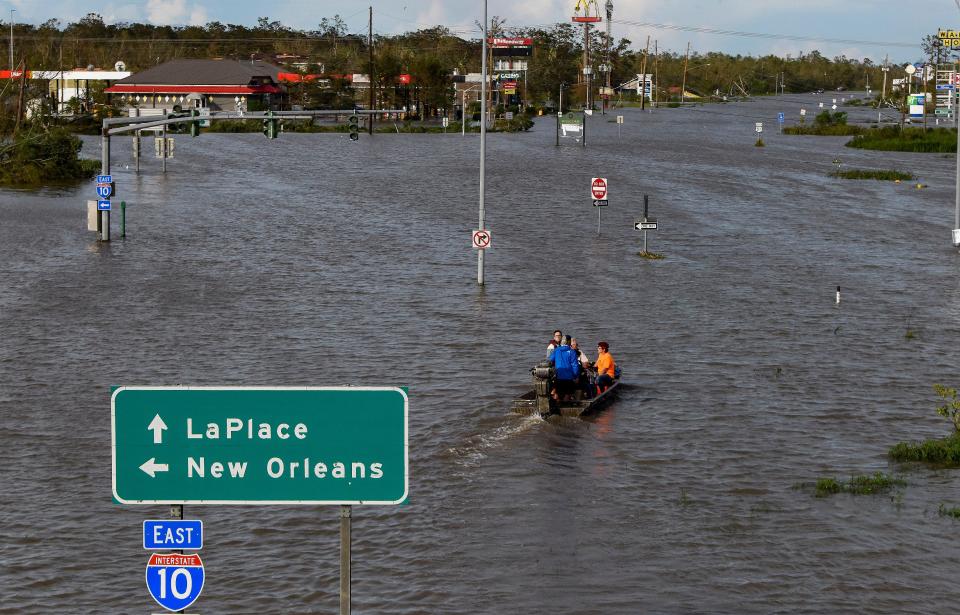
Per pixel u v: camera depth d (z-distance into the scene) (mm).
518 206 68250
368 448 10133
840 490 21766
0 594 17406
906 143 123375
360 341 34188
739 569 18203
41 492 21672
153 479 10180
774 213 67125
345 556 10328
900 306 40906
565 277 45375
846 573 18062
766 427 26016
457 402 27641
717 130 160875
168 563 10562
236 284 43188
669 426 25969
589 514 20500
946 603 17047
